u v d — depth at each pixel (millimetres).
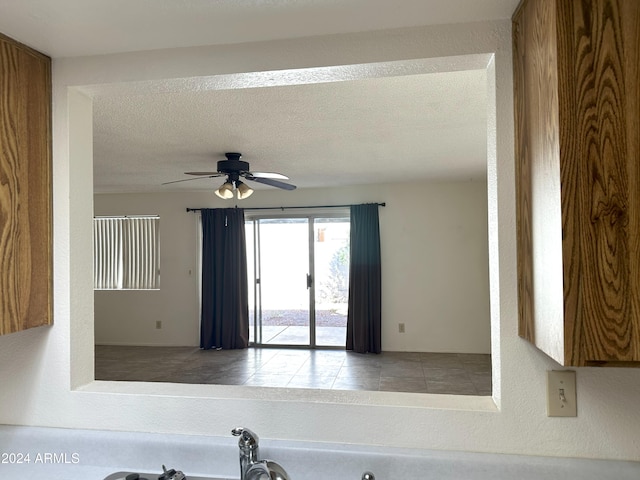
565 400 1138
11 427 1353
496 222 1183
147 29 1192
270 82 1357
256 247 6766
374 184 6332
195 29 1195
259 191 6668
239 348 6559
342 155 4152
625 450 1122
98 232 6973
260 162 4453
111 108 2641
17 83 1236
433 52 1193
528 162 1051
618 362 822
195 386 1390
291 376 5051
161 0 1052
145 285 6859
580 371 1138
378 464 1160
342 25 1187
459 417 1181
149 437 1276
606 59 831
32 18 1124
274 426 1256
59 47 1291
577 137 829
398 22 1177
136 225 6891
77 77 1350
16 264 1222
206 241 6613
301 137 3420
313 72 1279
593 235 821
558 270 851
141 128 3092
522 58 1085
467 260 6172
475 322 6148
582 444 1137
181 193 6789
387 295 6332
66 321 1352
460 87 2365
